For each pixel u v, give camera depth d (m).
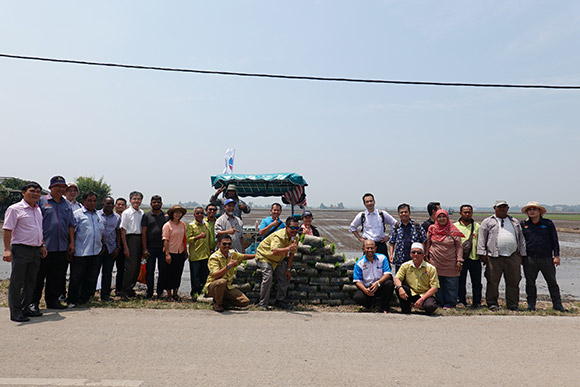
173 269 7.22
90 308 6.26
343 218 59.19
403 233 7.33
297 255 7.21
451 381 3.63
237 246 7.67
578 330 5.39
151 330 5.05
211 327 5.24
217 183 9.80
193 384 3.44
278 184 10.02
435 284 6.40
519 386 3.54
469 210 7.50
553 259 6.95
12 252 5.42
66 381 3.46
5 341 4.53
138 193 7.43
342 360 4.12
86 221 6.56
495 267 6.97
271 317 5.87
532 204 6.94
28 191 5.54
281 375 3.68
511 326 5.55
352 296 7.21
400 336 5.01
